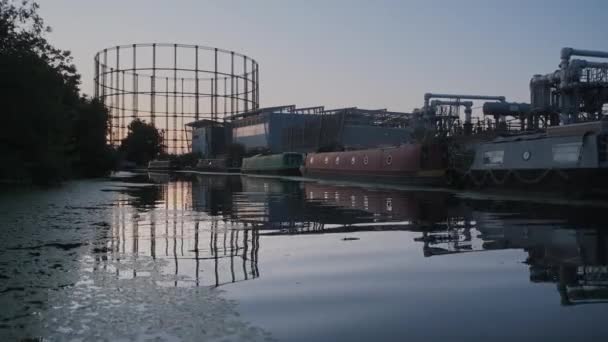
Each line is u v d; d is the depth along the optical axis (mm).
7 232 13156
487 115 46688
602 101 38375
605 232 12594
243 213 18750
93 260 9445
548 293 7078
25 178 37656
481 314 6176
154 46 108125
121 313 6141
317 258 9852
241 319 5996
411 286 7598
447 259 9633
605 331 5539
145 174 81812
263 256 10086
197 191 33469
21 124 33344
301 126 87188
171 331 5539
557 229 13305
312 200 25109
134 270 8617
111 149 72062
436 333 5539
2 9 33531
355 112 87562
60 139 42312
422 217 16859
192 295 7012
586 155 23906
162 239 12211
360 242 11852
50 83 35688
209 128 110062
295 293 7195
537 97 40875
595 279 7816
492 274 8289
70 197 26859
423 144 36969
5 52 32375
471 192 29703
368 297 7000
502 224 14602
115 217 17078
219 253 10375
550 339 5340
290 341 5297
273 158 68312
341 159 49875
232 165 91188
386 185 39500
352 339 5363
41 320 5844
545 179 26000
